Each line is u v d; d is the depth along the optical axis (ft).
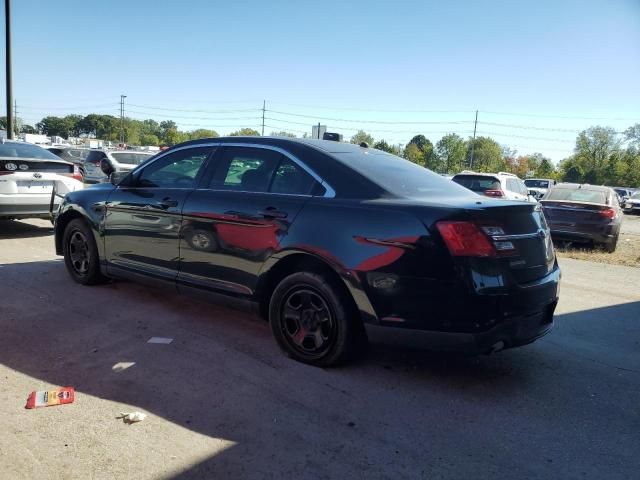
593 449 9.52
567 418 10.62
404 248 10.94
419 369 12.69
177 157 16.08
